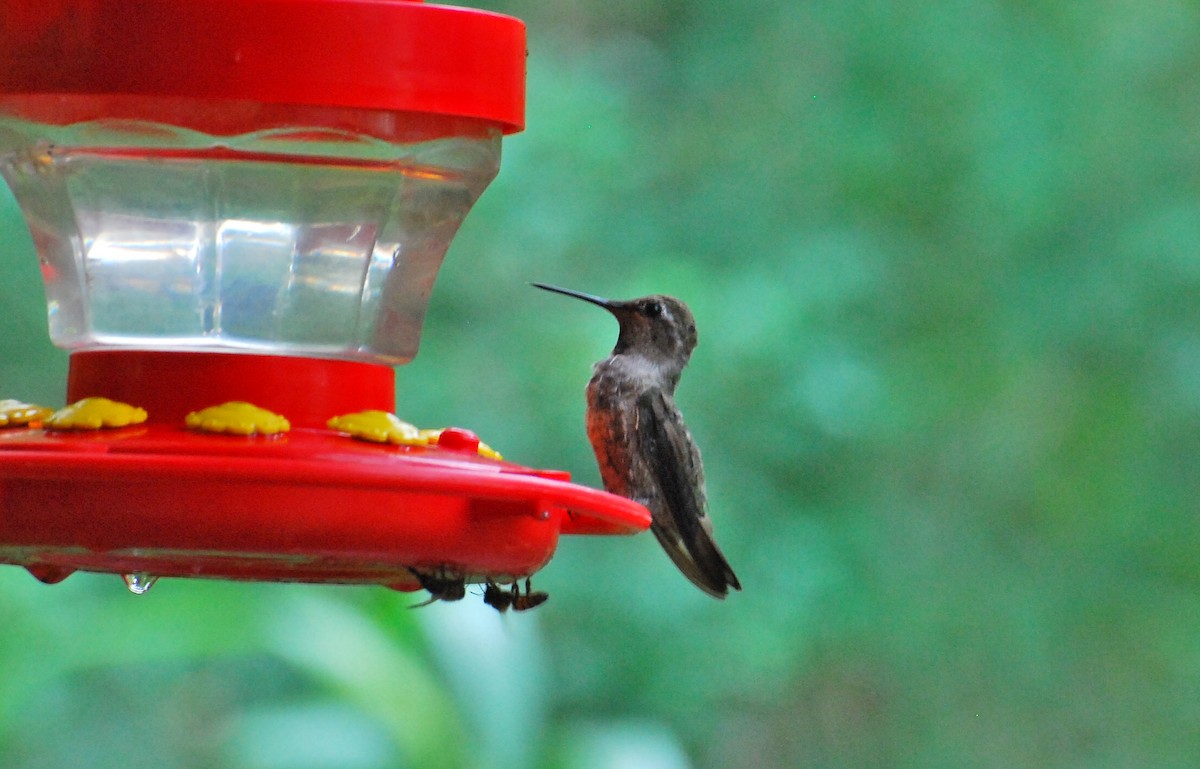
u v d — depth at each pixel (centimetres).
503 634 904
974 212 1523
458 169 544
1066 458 1531
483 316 1395
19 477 421
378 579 523
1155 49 1556
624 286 1391
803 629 1416
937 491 1502
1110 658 1538
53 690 1221
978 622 1502
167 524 441
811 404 1408
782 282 1473
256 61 462
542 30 1592
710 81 1581
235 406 472
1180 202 1517
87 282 532
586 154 1466
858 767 1471
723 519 1379
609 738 937
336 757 909
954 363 1498
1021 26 1559
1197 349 1491
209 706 1288
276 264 532
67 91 462
